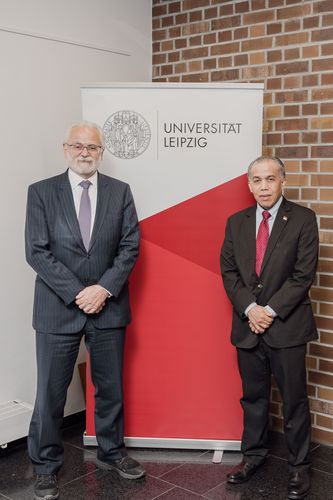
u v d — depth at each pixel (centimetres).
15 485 287
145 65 393
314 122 326
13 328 329
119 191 284
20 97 322
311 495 276
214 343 313
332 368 328
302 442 279
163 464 308
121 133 304
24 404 326
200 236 307
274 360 274
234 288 280
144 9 388
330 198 323
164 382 318
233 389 315
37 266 270
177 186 305
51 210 272
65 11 341
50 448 279
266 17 339
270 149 345
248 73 350
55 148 343
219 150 302
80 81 353
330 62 317
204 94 299
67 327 274
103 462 305
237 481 287
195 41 372
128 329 316
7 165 319
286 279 272
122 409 297
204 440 319
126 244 282
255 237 279
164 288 312
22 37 321
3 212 320
